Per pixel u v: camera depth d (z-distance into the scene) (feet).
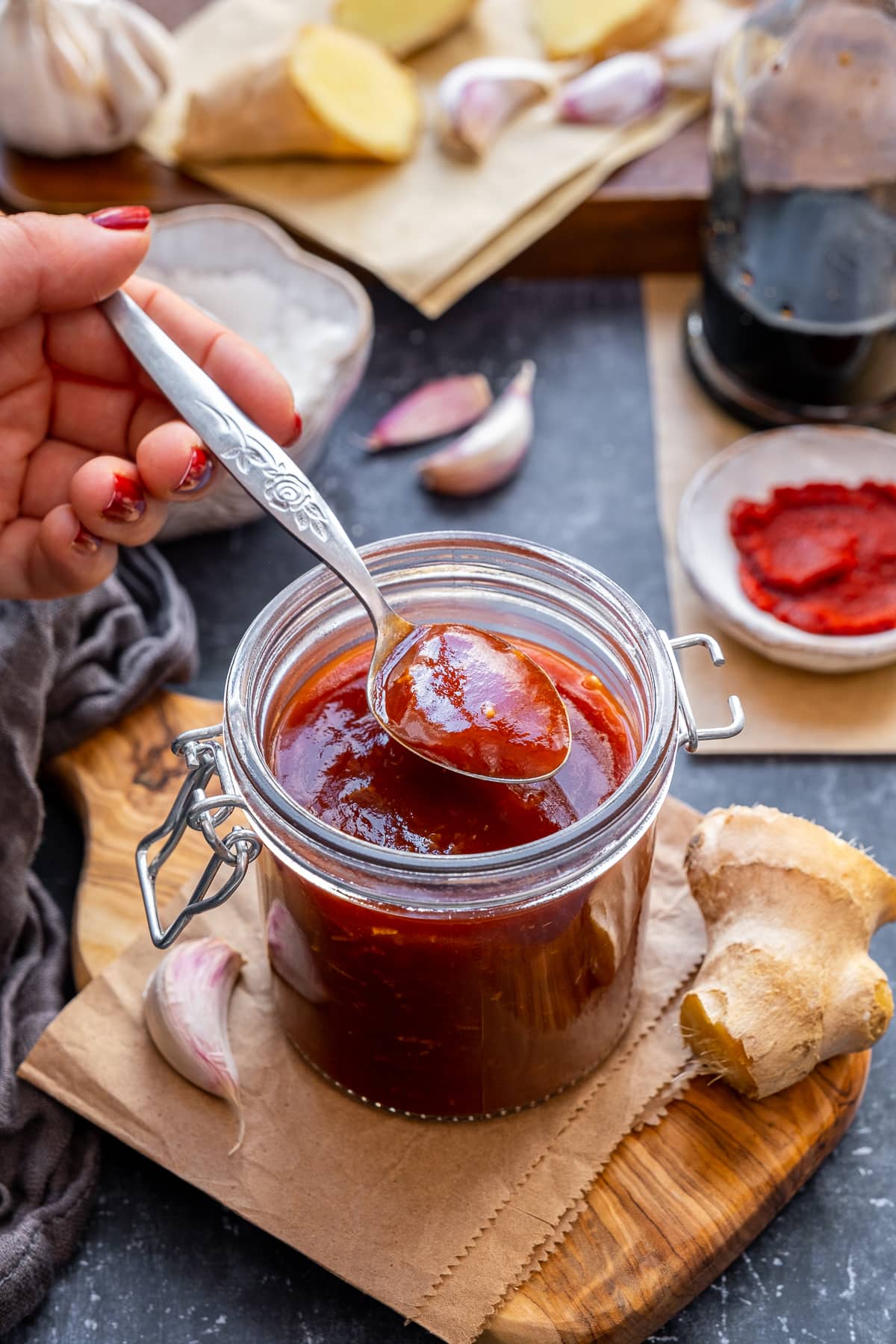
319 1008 3.14
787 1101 3.30
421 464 4.96
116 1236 3.33
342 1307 3.21
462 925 2.76
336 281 4.95
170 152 5.78
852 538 4.60
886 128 4.81
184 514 4.51
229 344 3.57
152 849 3.82
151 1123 3.32
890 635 4.36
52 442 3.79
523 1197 3.14
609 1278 3.04
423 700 2.98
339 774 3.00
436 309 5.32
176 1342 3.16
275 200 5.55
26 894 3.76
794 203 4.96
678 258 5.75
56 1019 3.49
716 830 3.42
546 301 5.72
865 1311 3.21
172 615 4.25
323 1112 3.33
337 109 5.55
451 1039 3.03
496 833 2.88
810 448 4.86
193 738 3.06
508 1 6.41
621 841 2.76
